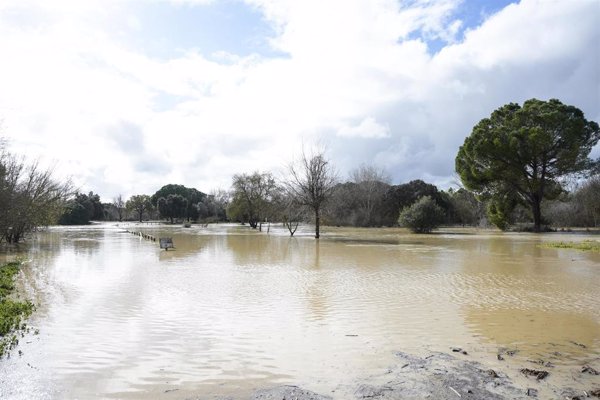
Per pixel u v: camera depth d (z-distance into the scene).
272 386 5.65
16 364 6.42
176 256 22.75
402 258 21.55
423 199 47.84
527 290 12.60
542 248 27.00
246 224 87.44
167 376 6.00
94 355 6.84
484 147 47.03
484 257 21.89
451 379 5.86
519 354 6.97
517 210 62.66
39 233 52.75
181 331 8.21
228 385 5.68
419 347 7.30
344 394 5.39
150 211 129.25
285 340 7.66
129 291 12.32
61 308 10.10
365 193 71.06
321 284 13.62
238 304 10.60
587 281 14.24
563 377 5.98
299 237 40.75
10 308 9.58
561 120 45.75
